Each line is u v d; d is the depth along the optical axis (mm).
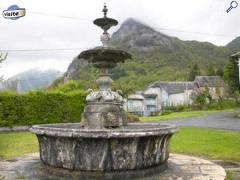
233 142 11914
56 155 5434
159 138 5449
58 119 21469
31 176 5629
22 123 20406
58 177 5383
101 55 6578
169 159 7383
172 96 63844
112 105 6500
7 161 7277
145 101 63094
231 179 5992
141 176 5305
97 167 5078
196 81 64375
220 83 56281
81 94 22422
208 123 22906
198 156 9203
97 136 4906
